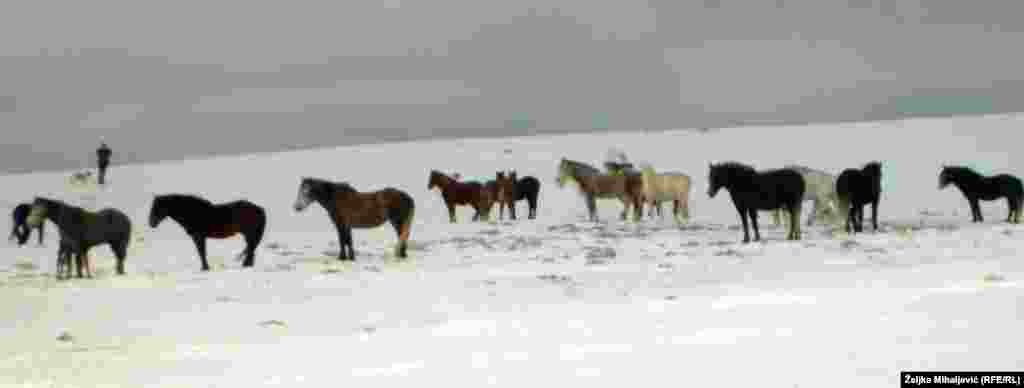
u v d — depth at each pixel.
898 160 43.22
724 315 10.08
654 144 50.12
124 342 9.94
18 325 11.25
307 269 17.41
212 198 38.59
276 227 32.06
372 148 51.59
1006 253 16.80
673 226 27.52
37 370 8.23
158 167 46.62
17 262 20.94
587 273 15.88
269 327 10.83
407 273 16.42
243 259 20.16
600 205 36.34
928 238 20.39
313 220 33.66
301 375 7.54
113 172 45.25
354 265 18.25
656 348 8.09
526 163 46.34
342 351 8.70
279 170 45.19
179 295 13.84
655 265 16.95
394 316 11.59
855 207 23.11
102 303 13.09
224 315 11.86
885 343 7.85
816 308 10.27
